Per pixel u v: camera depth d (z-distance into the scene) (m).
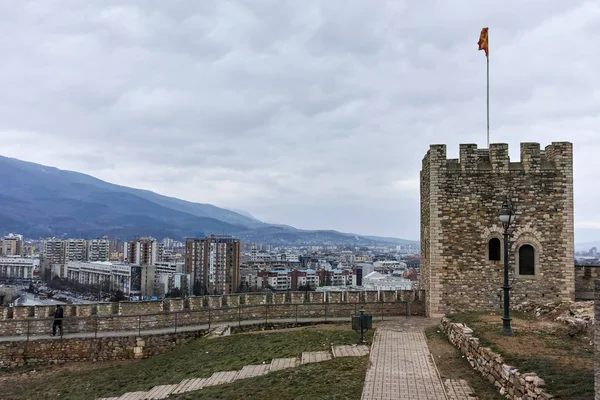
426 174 40.81
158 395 21.94
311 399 17.55
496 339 21.80
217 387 21.33
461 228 37.22
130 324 34.28
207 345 30.34
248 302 38.50
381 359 22.64
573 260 36.03
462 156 37.59
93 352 31.28
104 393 24.55
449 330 27.59
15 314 32.72
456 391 17.88
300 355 25.19
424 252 42.25
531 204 36.62
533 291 36.25
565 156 36.53
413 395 17.39
